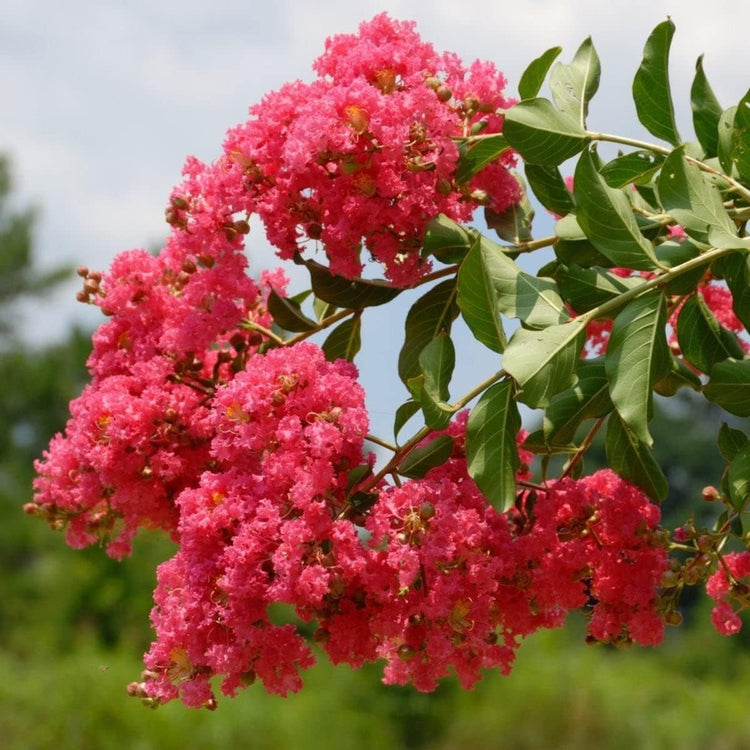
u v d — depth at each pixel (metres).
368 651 0.71
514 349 0.69
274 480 0.70
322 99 0.74
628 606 0.75
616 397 0.69
